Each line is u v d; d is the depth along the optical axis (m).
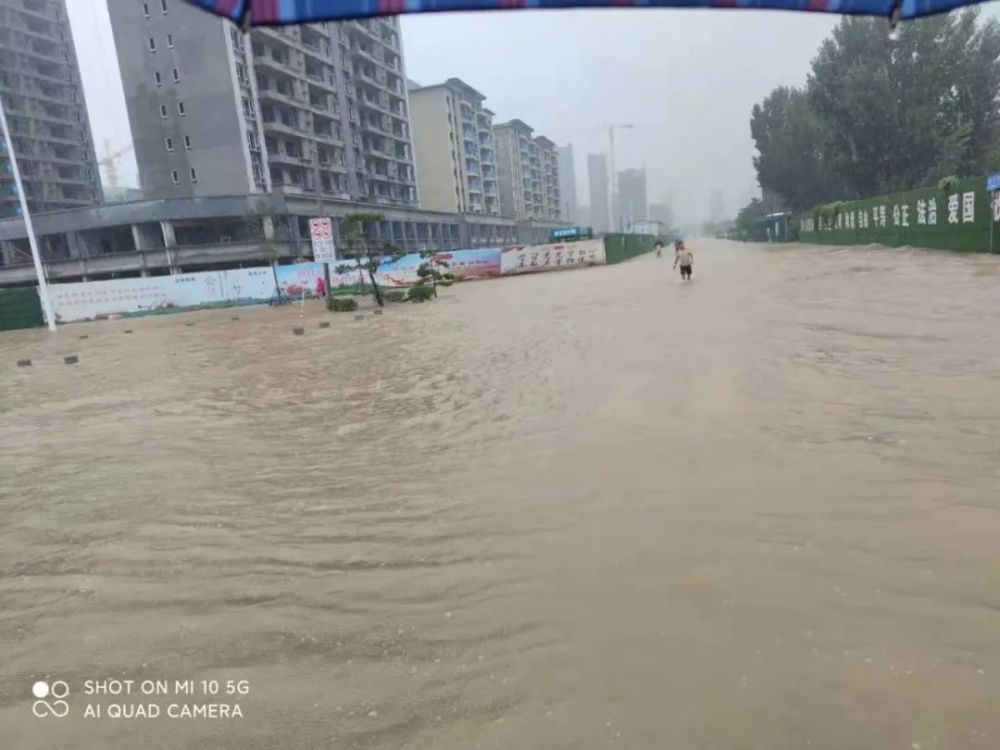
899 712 2.36
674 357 9.20
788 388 7.02
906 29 37.28
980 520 3.77
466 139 95.56
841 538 3.69
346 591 3.61
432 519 4.51
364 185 71.75
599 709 2.49
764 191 72.31
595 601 3.26
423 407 7.98
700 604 3.14
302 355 14.13
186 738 2.55
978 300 11.77
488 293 28.02
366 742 2.44
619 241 50.84
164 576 3.98
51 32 76.75
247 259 49.28
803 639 2.82
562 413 6.95
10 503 5.61
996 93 39.22
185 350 17.17
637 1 2.04
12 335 28.62
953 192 23.11
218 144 52.53
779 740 2.27
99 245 53.12
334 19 2.00
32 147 73.00
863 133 40.50
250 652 3.10
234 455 6.59
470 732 2.44
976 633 2.78
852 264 22.89
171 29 51.47
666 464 5.10
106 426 8.52
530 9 2.03
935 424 5.50
